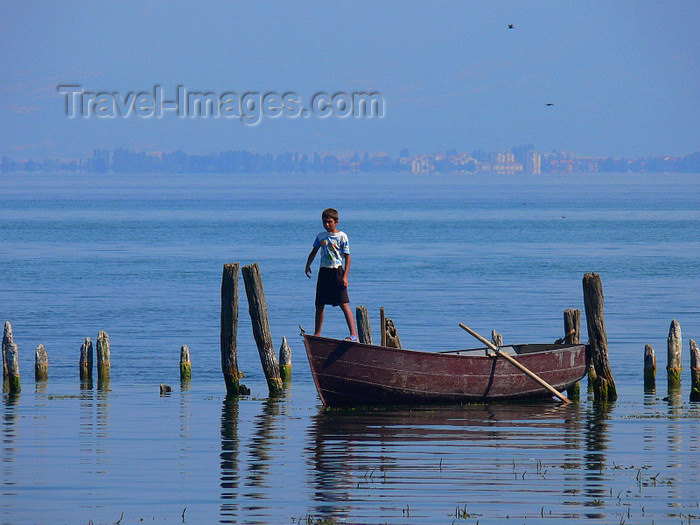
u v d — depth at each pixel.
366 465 55.94
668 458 57.81
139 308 158.88
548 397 81.44
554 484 51.78
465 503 48.34
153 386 91.19
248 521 45.56
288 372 94.12
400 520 45.62
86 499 49.25
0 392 86.31
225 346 83.19
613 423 69.44
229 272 82.62
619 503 48.25
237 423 69.38
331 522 45.22
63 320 145.00
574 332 86.06
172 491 50.59
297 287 191.62
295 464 56.22
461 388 76.31
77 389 88.94
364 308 86.75
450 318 146.38
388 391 74.69
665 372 99.25
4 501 48.94
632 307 157.75
